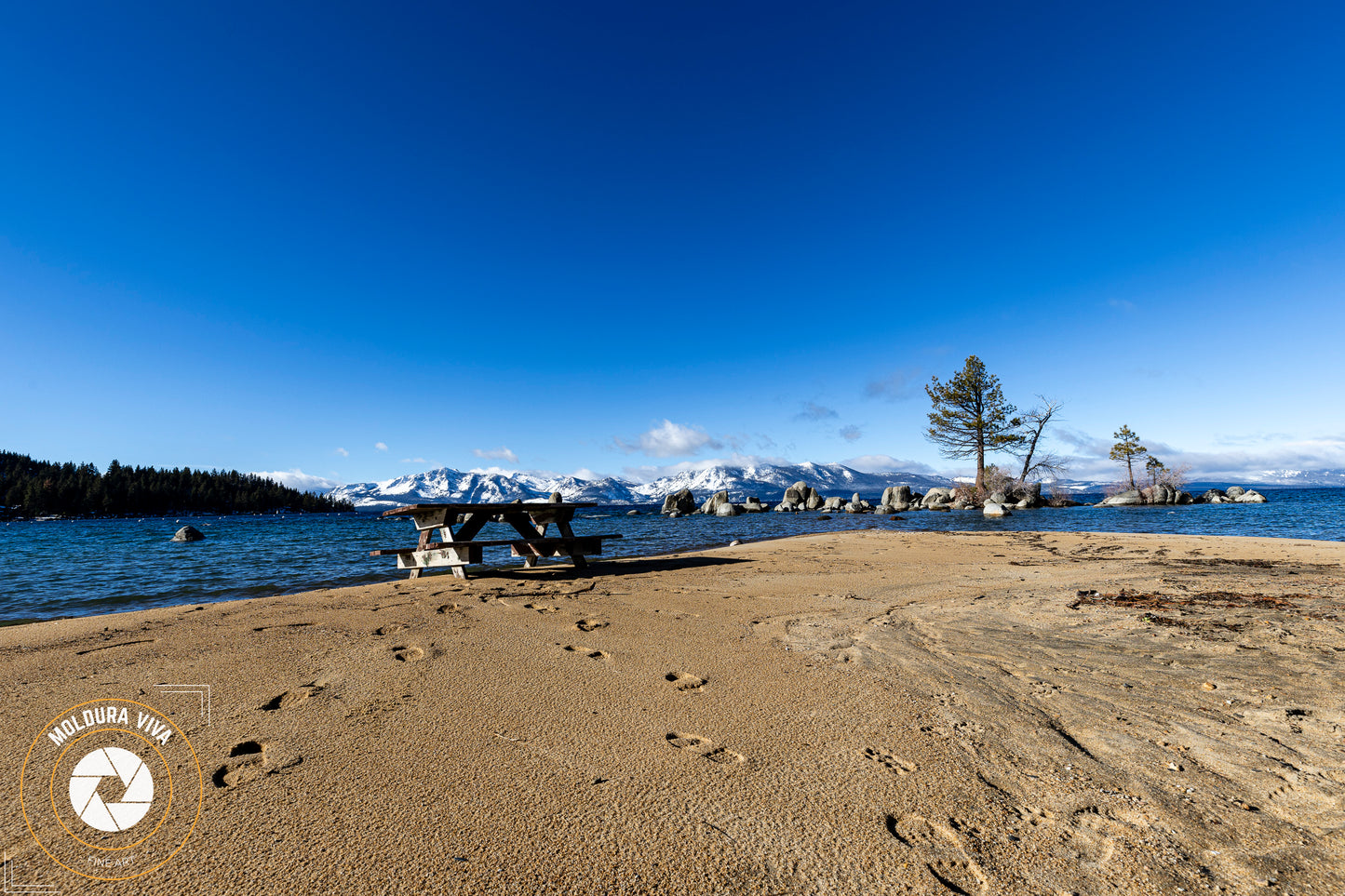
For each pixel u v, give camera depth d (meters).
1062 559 10.30
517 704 3.22
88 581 10.52
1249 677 3.56
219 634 4.86
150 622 5.36
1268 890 1.69
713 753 2.63
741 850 1.91
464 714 3.08
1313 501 47.44
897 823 2.07
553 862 1.84
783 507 60.66
